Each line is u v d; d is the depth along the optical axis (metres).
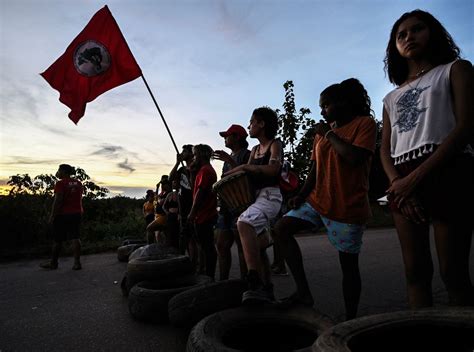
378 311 3.62
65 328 3.44
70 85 5.79
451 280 1.89
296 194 3.03
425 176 1.87
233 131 4.50
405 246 2.10
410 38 2.13
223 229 4.29
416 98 2.06
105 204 13.75
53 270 6.81
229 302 2.91
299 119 11.27
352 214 2.64
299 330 2.46
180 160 5.54
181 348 2.86
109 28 5.80
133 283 4.07
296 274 2.75
